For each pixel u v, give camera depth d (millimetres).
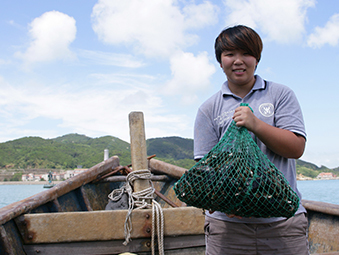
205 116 2041
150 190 3844
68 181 4391
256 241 1745
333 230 3402
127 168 5469
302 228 1757
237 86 1931
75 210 4551
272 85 1892
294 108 1787
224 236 1830
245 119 1600
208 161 1686
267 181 1536
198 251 3369
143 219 3229
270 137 1612
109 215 3150
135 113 4055
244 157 1599
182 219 3301
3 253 2768
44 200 3715
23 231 3033
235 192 1507
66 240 3059
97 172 5051
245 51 1792
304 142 1721
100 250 3141
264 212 1556
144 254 3240
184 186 1679
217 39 1909
